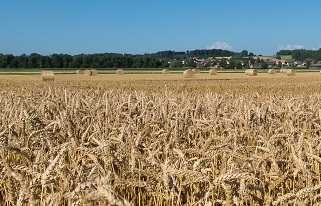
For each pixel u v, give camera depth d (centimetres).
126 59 15712
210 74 7956
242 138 630
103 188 208
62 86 3462
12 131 567
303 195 336
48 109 938
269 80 5219
